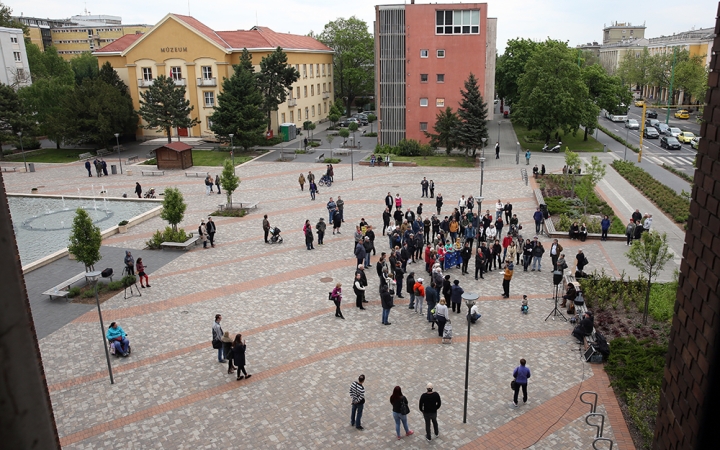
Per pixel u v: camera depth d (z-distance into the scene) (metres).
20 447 2.29
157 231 29.77
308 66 78.00
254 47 65.62
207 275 25.19
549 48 57.44
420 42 55.78
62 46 149.25
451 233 28.95
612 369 16.23
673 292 19.72
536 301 21.73
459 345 18.23
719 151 3.93
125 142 66.81
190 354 17.98
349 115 93.25
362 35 92.69
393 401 13.32
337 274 25.05
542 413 14.54
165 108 59.34
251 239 30.53
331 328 19.66
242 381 16.33
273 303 21.92
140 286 24.02
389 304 19.53
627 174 43.75
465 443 13.43
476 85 51.59
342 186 43.16
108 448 13.44
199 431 14.03
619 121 80.50
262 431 13.99
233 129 56.22
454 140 52.28
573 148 58.75
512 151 57.75
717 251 3.81
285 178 46.59
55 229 33.94
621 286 21.84
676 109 98.81
